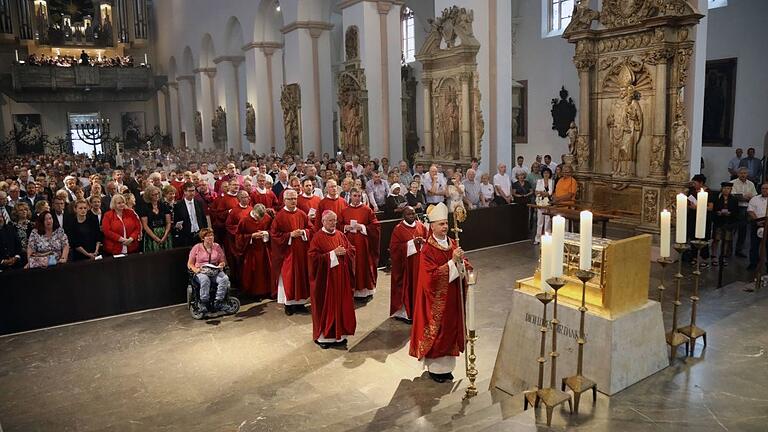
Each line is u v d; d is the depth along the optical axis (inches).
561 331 198.1
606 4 478.9
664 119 450.3
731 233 435.5
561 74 829.2
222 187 452.8
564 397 166.7
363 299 394.6
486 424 174.7
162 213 422.3
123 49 1747.0
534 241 551.8
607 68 490.3
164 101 1744.6
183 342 328.8
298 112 896.9
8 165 939.3
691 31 440.1
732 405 169.0
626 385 184.1
